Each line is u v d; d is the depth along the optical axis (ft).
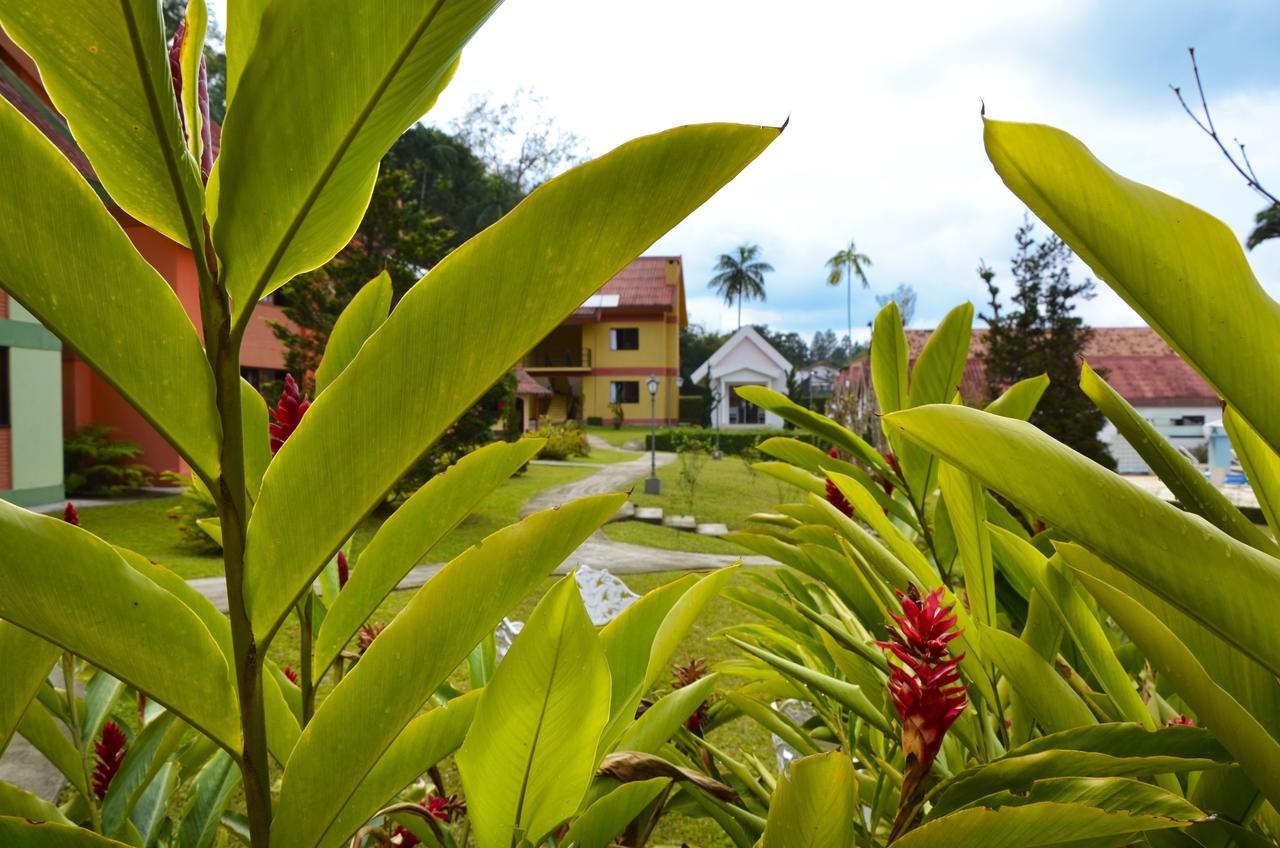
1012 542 2.74
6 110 1.30
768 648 4.42
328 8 1.35
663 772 2.45
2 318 34.12
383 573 2.16
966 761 3.27
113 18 1.29
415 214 36.45
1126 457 63.67
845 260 184.24
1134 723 2.07
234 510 1.64
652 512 40.96
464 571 1.84
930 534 4.42
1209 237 1.45
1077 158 1.49
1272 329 1.46
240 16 1.57
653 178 1.41
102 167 1.49
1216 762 1.86
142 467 43.68
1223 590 1.43
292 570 1.66
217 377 1.60
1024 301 42.24
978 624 2.42
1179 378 85.46
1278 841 2.10
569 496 45.73
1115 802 1.85
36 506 36.01
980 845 1.65
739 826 2.84
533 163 127.24
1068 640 3.60
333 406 1.57
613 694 2.61
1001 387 42.88
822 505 3.34
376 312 3.19
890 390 4.67
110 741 3.43
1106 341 95.71
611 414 110.11
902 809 2.30
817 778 1.58
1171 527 1.42
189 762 3.53
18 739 10.64
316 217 1.58
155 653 1.63
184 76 1.90
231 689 1.71
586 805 2.97
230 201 1.49
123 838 3.12
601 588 6.82
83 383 44.57
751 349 118.73
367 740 1.78
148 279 1.49
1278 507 2.30
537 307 1.53
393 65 1.39
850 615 3.82
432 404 1.60
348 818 2.12
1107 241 1.56
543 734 1.89
